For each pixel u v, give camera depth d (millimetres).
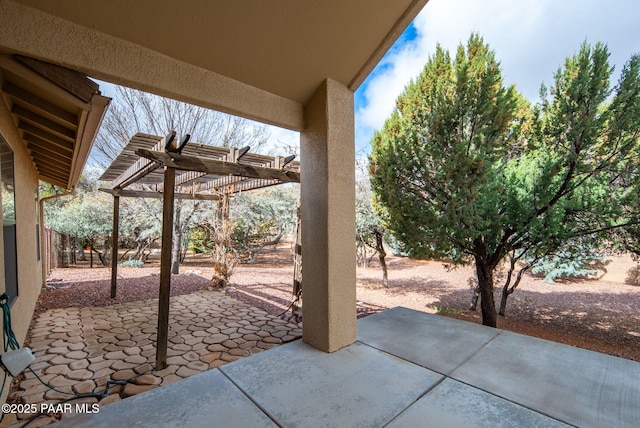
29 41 1667
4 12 1608
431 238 4820
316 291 2910
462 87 4578
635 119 3768
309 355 2734
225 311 5473
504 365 2521
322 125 2832
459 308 6344
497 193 4621
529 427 1731
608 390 2129
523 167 4793
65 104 2488
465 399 2021
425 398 2035
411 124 5301
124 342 3924
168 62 2191
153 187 9289
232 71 2482
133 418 1834
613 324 5547
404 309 4301
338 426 1747
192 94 2307
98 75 1928
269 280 8812
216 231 7660
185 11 2010
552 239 4488
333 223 2814
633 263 8766
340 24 2449
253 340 4070
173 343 3932
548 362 2574
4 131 2863
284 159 4523
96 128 2865
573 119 4145
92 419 1825
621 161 3951
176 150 3520
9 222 3043
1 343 2168
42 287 7051
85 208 10703
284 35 2375
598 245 4637
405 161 5059
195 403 1993
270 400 2020
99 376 3025
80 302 5957
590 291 8016
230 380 2289
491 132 4516
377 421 1790
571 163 4227
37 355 3508
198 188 7762
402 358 2666
